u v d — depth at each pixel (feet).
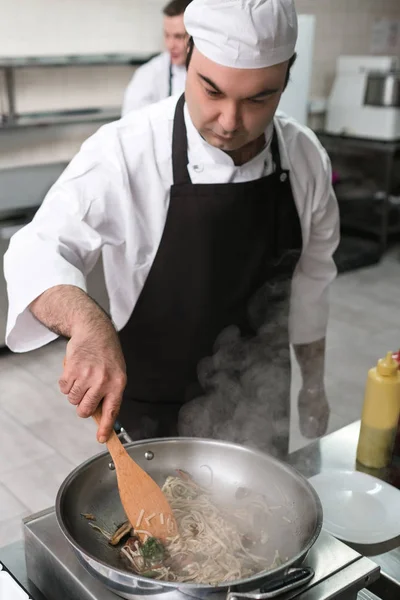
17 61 11.89
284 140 4.94
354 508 3.90
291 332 5.72
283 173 4.91
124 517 3.19
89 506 3.16
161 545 2.97
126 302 5.06
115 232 4.70
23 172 13.12
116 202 4.58
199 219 4.70
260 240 4.97
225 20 3.63
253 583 2.51
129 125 4.64
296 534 3.00
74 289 3.69
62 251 4.20
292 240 5.23
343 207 18.21
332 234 5.53
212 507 3.26
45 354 11.97
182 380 5.18
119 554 2.96
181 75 12.01
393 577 3.34
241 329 5.17
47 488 8.24
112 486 3.28
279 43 3.76
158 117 4.64
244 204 4.75
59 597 2.94
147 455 3.44
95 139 4.64
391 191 18.57
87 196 4.46
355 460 4.56
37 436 9.39
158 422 5.30
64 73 13.20
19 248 4.12
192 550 3.01
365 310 14.26
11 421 9.75
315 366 5.89
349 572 2.83
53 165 13.56
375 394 4.34
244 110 3.95
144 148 4.58
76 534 2.95
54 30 12.88
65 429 9.58
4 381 10.97
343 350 12.30
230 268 4.93
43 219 4.34
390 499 3.97
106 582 2.59
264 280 5.17
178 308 4.96
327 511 3.86
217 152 4.55
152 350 5.14
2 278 11.45
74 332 3.30
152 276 4.89
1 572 3.11
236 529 3.15
